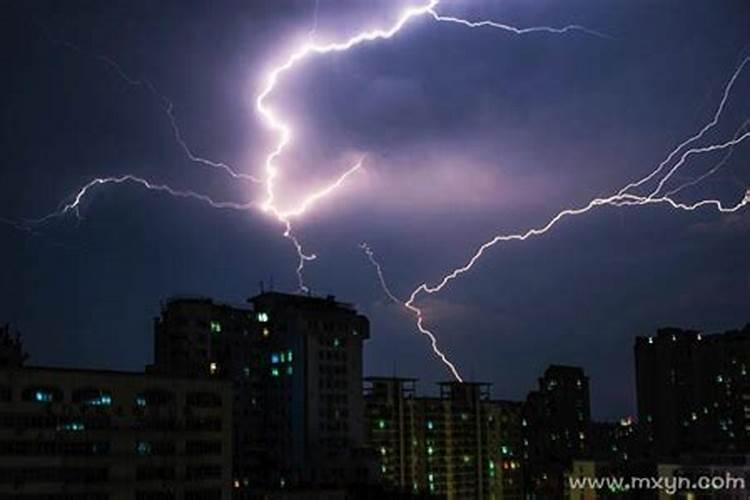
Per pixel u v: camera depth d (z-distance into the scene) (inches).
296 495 5570.9
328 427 6781.5
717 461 5748.0
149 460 4571.9
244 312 6919.3
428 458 7824.8
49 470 4279.0
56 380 4375.0
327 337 6919.3
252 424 6786.4
